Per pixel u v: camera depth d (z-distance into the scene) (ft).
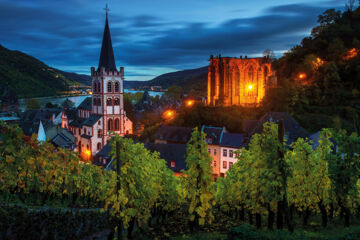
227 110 297.94
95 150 321.73
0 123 88.74
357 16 424.05
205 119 292.61
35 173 94.22
